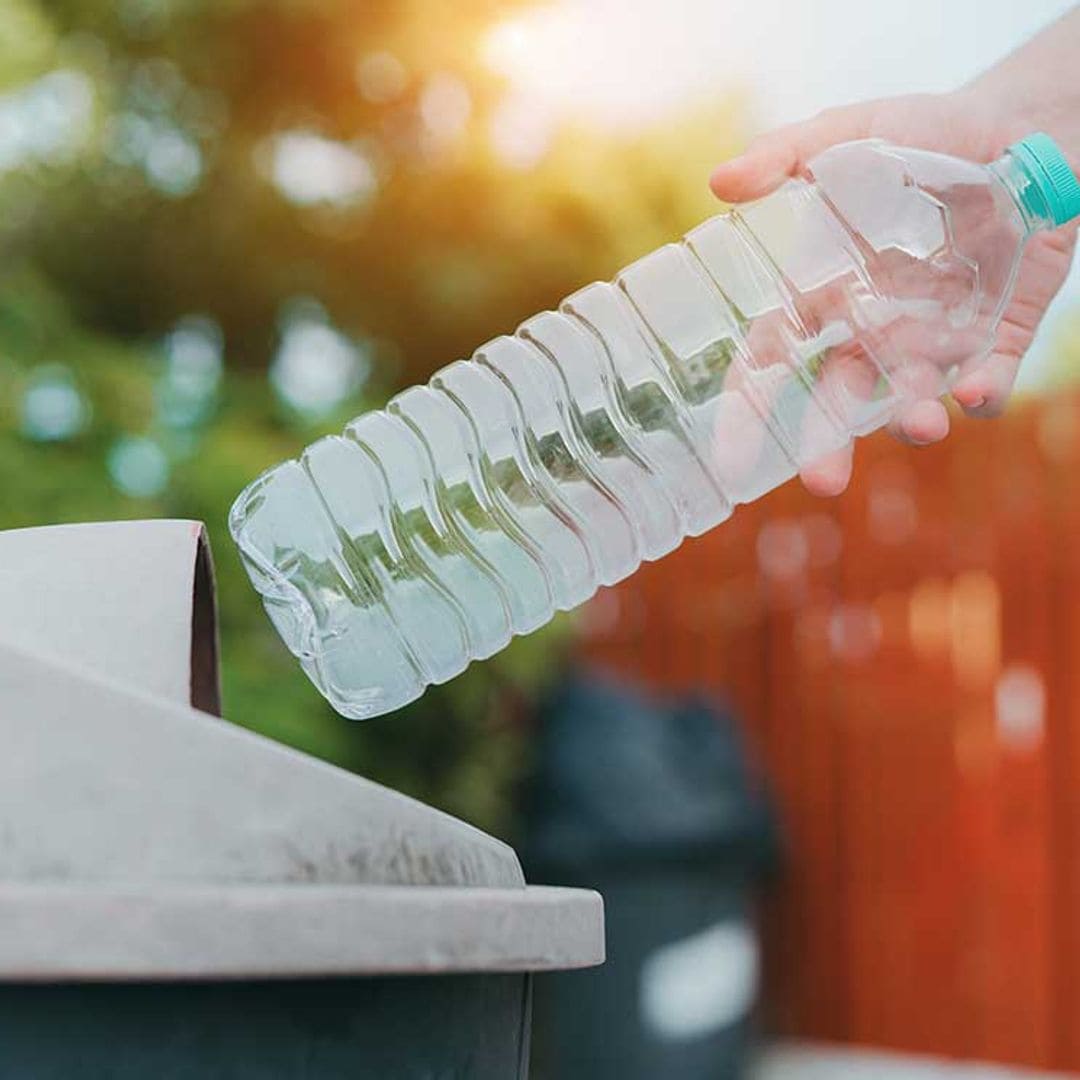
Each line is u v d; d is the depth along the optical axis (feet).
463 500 5.77
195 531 3.72
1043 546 13.75
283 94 14.58
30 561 3.67
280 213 14.69
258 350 15.07
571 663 14.89
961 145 6.07
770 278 6.20
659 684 16.28
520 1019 3.47
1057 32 6.25
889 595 14.79
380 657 5.43
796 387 6.14
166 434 12.59
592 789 13.14
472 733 13.66
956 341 5.97
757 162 5.87
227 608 12.14
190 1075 2.79
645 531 6.26
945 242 5.90
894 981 14.48
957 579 14.32
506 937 3.02
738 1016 13.23
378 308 14.70
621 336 6.32
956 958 14.10
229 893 2.68
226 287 14.98
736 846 13.29
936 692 14.42
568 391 6.15
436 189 14.39
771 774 15.39
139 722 2.92
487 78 14.25
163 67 14.73
